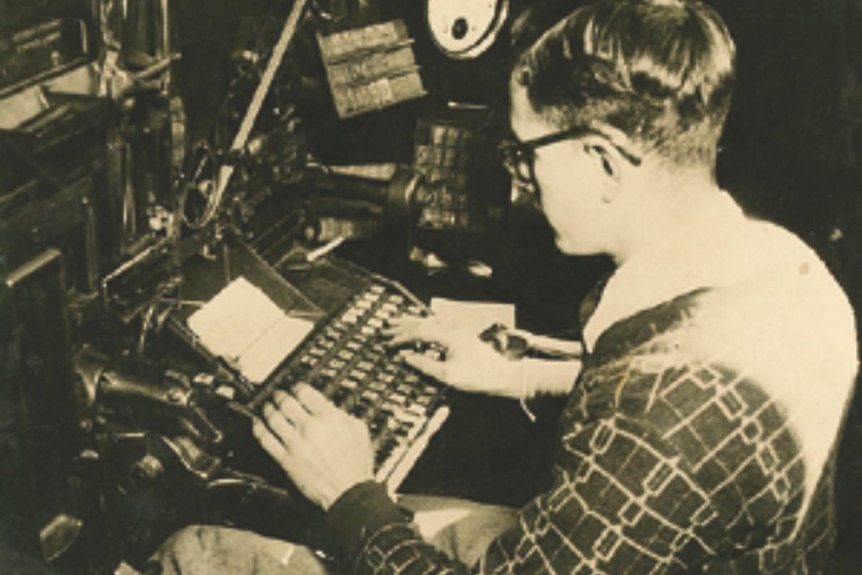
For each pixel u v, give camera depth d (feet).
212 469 5.14
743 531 3.69
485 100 8.36
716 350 3.62
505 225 7.68
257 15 6.25
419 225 7.77
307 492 4.66
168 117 5.21
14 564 5.04
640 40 3.84
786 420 3.61
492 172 7.63
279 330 5.84
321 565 4.75
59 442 4.82
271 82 6.17
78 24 4.64
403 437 5.26
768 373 3.60
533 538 3.84
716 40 3.86
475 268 7.72
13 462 4.78
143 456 5.17
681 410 3.55
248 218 6.38
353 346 5.86
